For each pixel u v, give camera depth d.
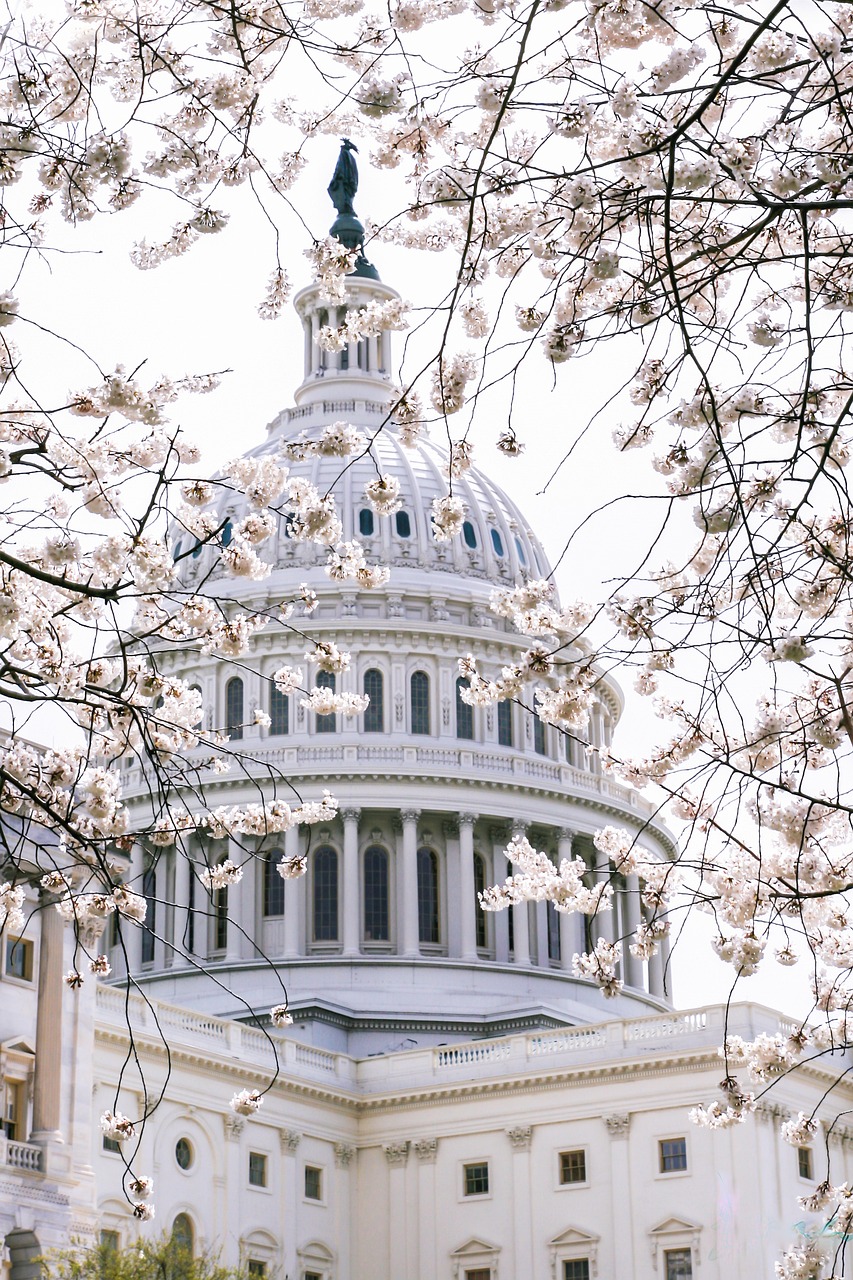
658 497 14.48
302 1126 93.56
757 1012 88.56
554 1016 114.62
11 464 16.75
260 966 118.00
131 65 16.94
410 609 134.12
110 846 20.67
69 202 16.61
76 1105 68.69
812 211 14.99
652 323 15.38
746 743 18.59
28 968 67.50
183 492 19.50
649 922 21.12
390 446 143.75
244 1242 87.38
